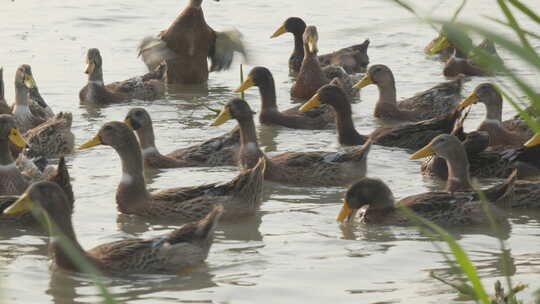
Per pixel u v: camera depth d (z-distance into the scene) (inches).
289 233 544.7
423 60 1133.1
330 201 624.4
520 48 184.2
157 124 845.8
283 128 857.5
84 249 506.9
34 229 557.3
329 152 681.6
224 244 521.0
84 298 431.2
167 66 1035.9
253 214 581.3
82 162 717.3
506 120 830.5
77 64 1053.8
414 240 530.6
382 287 442.9
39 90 957.8
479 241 526.9
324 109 869.8
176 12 1318.9
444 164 671.1
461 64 1045.2
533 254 498.0
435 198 570.3
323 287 443.8
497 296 356.8
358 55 1109.7
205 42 1039.6
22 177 631.2
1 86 850.8
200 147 724.0
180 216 575.8
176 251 469.4
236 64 1063.0
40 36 1166.3
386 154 755.4
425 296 426.6
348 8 1355.8
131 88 952.9
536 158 687.7
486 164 690.2
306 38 974.4
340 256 497.7
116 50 1127.6
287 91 1004.6
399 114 885.2
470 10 1290.6
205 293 436.1
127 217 581.6
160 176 685.9
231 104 685.3
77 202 606.5
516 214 588.7
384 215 565.6
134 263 466.9
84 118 869.2
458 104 848.9
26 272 468.1
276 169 671.8
